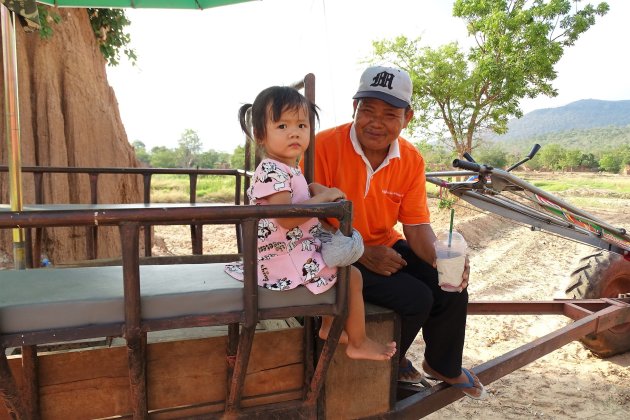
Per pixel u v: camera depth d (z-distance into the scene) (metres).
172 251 9.13
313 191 2.07
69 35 7.21
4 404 1.76
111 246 7.12
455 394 2.75
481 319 6.13
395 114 2.67
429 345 2.75
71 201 6.98
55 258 6.38
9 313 1.48
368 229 2.89
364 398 2.31
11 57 2.83
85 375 1.81
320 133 2.91
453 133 17.25
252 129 2.02
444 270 2.38
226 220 1.69
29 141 6.53
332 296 1.87
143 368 1.71
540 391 4.43
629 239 4.09
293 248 1.85
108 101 8.11
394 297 2.38
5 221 1.37
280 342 2.08
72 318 1.53
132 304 1.53
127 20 8.40
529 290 7.59
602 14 15.91
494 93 16.52
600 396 4.34
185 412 1.93
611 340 4.91
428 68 16.78
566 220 4.02
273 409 2.06
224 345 1.97
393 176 2.88
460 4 16.30
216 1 4.02
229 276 1.91
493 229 13.99
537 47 15.71
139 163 8.48
